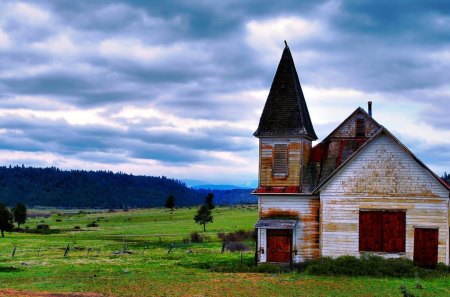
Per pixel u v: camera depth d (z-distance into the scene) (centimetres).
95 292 2995
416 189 3694
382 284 3097
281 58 4344
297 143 4119
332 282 3212
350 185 3822
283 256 4028
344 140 4259
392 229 3722
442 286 3008
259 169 4184
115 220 16575
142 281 3422
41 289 3131
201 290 3016
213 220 13912
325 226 3856
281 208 4084
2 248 7231
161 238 9144
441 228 3628
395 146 3756
